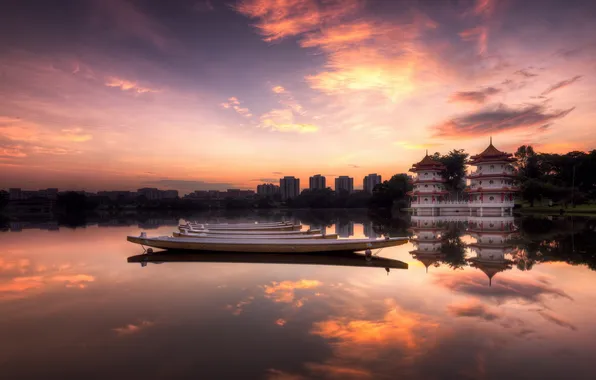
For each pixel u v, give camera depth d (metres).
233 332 10.32
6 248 27.88
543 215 63.03
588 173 79.12
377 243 23.17
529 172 88.50
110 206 139.88
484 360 8.61
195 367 8.34
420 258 22.58
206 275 17.70
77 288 15.30
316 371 8.12
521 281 16.11
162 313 12.00
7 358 8.91
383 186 123.00
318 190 180.00
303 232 34.03
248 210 157.25
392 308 12.34
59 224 57.22
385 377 7.85
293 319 11.32
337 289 14.88
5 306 12.91
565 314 11.72
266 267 19.73
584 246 27.02
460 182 102.12
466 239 32.38
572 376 7.91
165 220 72.38
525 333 10.16
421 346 9.35
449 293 14.23
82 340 9.90
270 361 8.59
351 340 9.73
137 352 9.13
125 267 19.94
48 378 7.98
